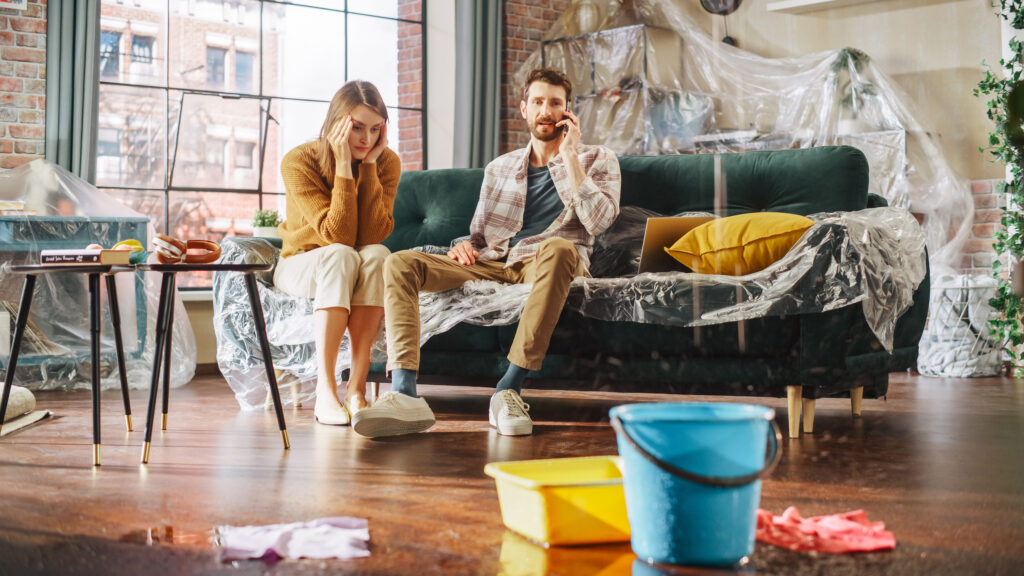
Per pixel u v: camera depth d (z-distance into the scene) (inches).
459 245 111.7
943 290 153.2
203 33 184.4
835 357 90.3
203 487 66.6
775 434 44.8
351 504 60.4
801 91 167.0
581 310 100.7
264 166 192.7
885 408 114.5
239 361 116.3
